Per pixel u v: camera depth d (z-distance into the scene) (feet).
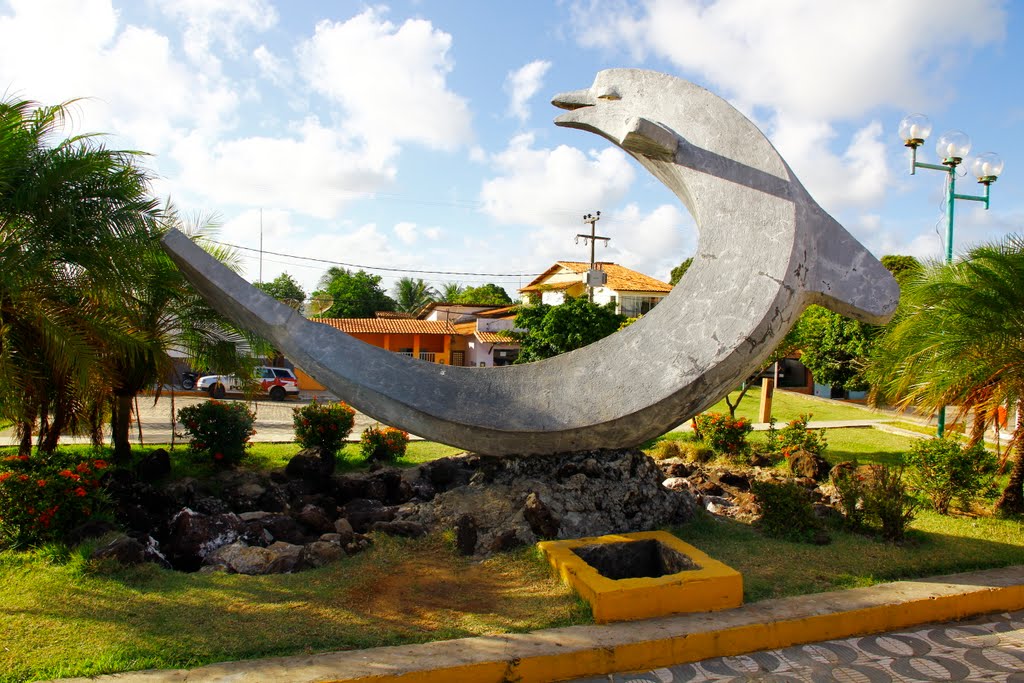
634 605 15.44
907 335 26.08
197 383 76.64
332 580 17.24
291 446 38.34
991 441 45.21
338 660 13.30
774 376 91.76
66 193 21.31
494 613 15.62
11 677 12.49
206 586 16.66
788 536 21.25
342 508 24.04
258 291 23.27
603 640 14.32
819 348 79.97
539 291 119.96
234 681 12.44
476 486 22.40
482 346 101.04
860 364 63.93
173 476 29.43
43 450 26.89
